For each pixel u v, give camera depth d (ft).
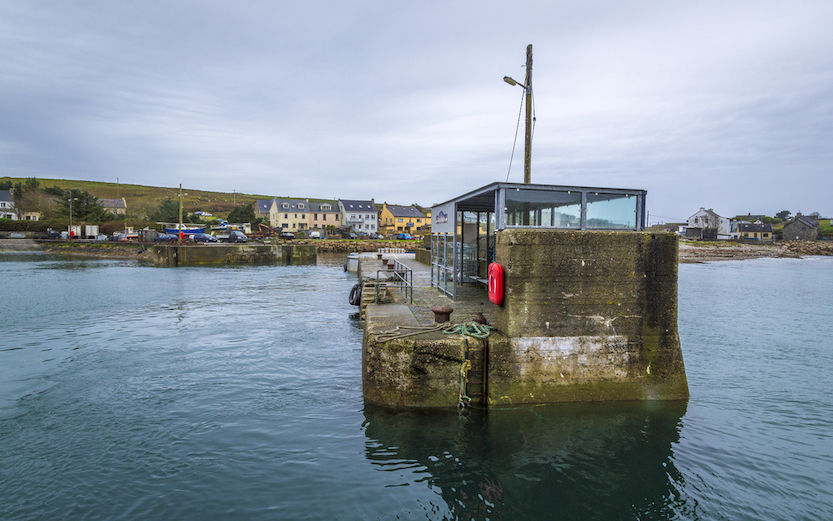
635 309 27.71
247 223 286.25
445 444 23.43
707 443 24.00
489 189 30.35
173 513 17.90
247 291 86.84
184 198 491.31
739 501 19.04
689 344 47.73
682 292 93.35
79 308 66.54
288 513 17.97
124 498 18.90
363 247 227.20
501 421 25.59
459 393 26.86
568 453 22.68
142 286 92.63
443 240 48.78
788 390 32.76
